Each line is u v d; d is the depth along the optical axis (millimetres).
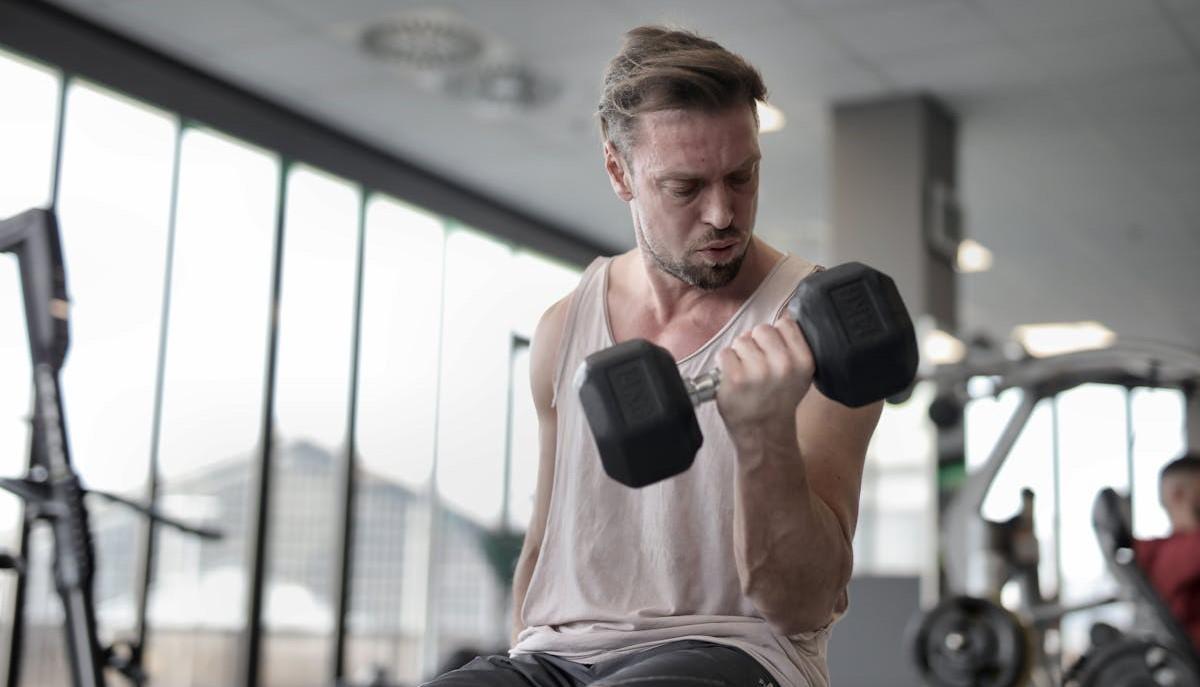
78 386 5488
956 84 6020
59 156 5531
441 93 6195
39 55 5414
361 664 7000
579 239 8641
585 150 6980
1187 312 11023
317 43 5641
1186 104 6207
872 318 1109
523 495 8125
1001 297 10625
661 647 1286
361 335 7078
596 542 1367
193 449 6035
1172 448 12305
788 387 1110
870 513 5875
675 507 1333
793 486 1150
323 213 6918
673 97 1267
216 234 6258
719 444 1331
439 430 7602
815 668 1352
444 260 7785
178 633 6004
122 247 5766
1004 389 4387
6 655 5047
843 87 6070
